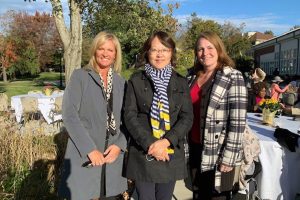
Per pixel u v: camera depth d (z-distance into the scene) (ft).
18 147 15.05
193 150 10.71
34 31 136.26
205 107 10.16
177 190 14.85
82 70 10.03
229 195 10.49
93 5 34.47
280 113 18.15
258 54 157.38
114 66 10.46
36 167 14.69
